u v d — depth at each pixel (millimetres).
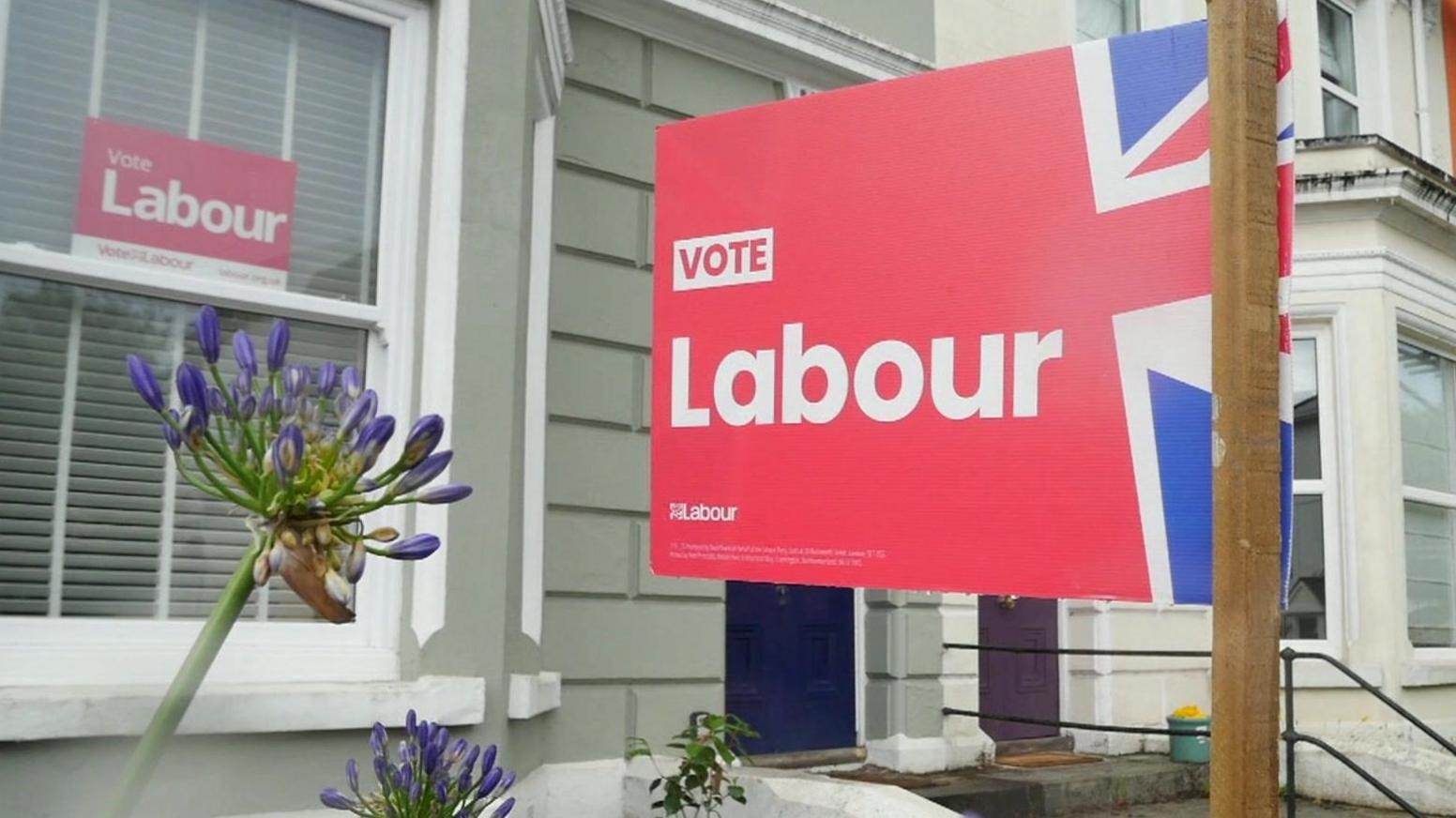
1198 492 2631
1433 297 9148
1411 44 11555
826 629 7133
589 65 6148
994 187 2934
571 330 5918
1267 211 2383
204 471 1211
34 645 3703
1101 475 2738
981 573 2859
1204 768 7707
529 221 5098
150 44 4121
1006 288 2895
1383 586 8398
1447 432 9562
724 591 6438
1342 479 8578
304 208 4379
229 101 4258
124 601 3924
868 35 7441
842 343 3113
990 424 2885
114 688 3656
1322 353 8789
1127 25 9578
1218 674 2314
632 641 5988
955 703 7391
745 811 5555
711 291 3334
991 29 8273
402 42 4625
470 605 4441
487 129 4703
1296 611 8688
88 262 3916
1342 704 8383
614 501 5988
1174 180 2707
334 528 1231
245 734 3795
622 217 6199
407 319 4500
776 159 3270
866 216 3113
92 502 3906
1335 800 7832
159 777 3621
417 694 4164
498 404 4609
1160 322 2701
